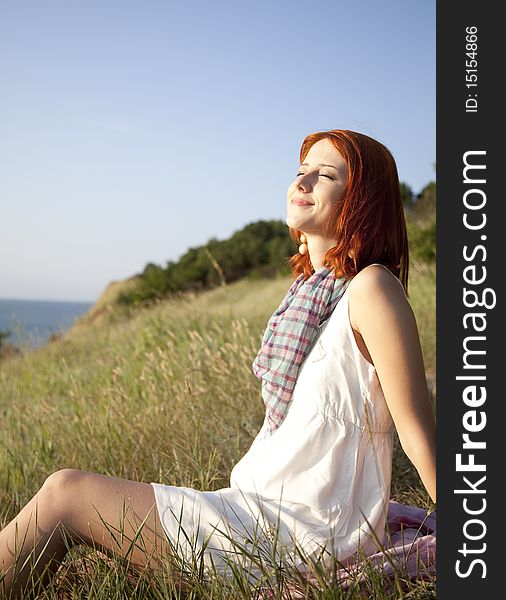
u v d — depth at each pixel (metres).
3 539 2.07
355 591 1.91
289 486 2.10
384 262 2.25
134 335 8.27
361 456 2.11
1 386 6.92
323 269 2.23
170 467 3.47
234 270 27.08
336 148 2.26
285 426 2.15
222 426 3.80
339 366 2.11
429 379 5.38
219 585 1.96
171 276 26.08
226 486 3.19
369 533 2.07
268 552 1.94
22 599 2.01
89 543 2.14
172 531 2.06
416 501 3.01
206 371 4.62
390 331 2.03
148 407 4.35
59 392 6.01
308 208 2.27
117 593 2.02
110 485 2.10
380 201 2.23
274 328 2.27
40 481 3.59
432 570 2.06
